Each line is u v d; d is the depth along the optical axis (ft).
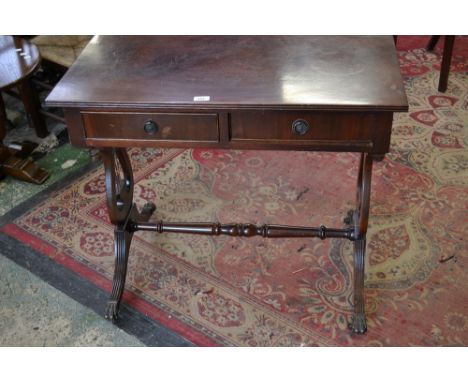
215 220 8.05
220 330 6.51
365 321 6.37
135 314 6.76
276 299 6.84
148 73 5.76
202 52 6.14
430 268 7.14
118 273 6.93
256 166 9.09
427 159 9.10
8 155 9.04
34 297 7.05
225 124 5.38
